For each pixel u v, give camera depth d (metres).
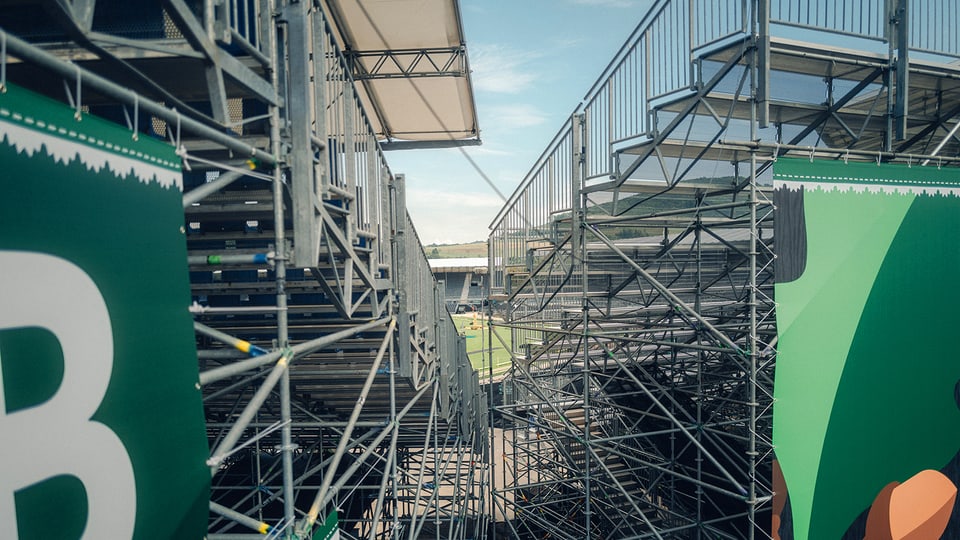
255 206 4.58
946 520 7.40
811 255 6.50
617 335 9.31
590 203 9.15
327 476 4.98
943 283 7.16
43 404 2.13
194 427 3.00
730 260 11.91
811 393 6.57
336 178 5.50
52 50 3.19
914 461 7.14
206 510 3.16
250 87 3.82
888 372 6.91
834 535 6.79
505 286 11.16
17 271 2.02
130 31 3.45
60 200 2.18
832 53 6.82
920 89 7.98
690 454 12.80
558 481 11.66
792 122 7.94
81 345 2.29
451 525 9.58
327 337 4.89
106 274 2.42
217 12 3.43
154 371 2.71
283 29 4.39
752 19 6.32
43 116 2.09
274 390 8.02
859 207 6.70
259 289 5.88
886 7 7.00
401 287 7.22
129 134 2.54
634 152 7.96
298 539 4.13
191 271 5.70
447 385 9.61
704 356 12.58
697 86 6.86
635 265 8.24
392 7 9.92
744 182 7.88
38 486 2.12
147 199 2.66
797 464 6.55
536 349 12.29
